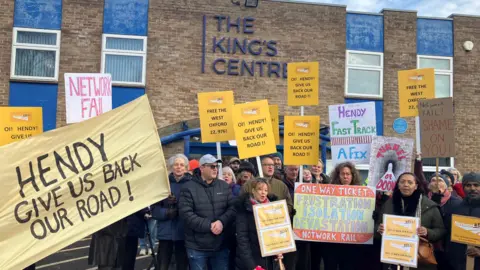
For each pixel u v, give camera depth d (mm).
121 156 5387
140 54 11867
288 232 5109
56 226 4988
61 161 5113
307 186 5773
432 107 5750
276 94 12266
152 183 5492
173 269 6625
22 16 11539
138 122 5543
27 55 11508
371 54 12719
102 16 11805
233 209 5418
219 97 6723
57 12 11680
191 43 12031
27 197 4914
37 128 6090
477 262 4980
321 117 12352
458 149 12625
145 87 11820
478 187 5043
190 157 11945
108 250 6242
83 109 6336
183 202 5391
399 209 5195
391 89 12695
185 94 11930
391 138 6141
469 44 12938
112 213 5242
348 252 5723
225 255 5531
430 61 12930
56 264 7945
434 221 5129
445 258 5305
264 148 6266
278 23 12398
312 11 12547
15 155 4930
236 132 6309
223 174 6785
